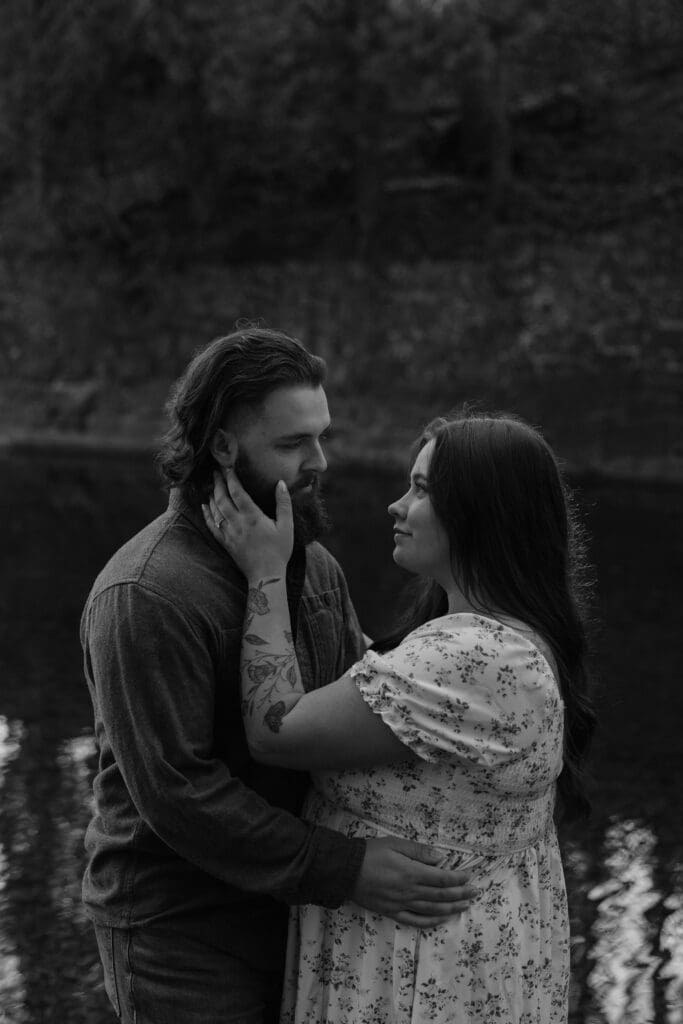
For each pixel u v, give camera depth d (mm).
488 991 1892
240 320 2104
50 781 5418
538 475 1944
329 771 1960
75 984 3701
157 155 20531
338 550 10680
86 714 6438
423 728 1823
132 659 1863
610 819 5055
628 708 6512
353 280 19219
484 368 18188
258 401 1938
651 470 16766
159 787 1849
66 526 12266
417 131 19016
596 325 17500
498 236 18250
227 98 19375
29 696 6754
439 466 1937
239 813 1866
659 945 3943
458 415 2088
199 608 1922
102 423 20641
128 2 20047
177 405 2018
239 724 1999
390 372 18812
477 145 18875
